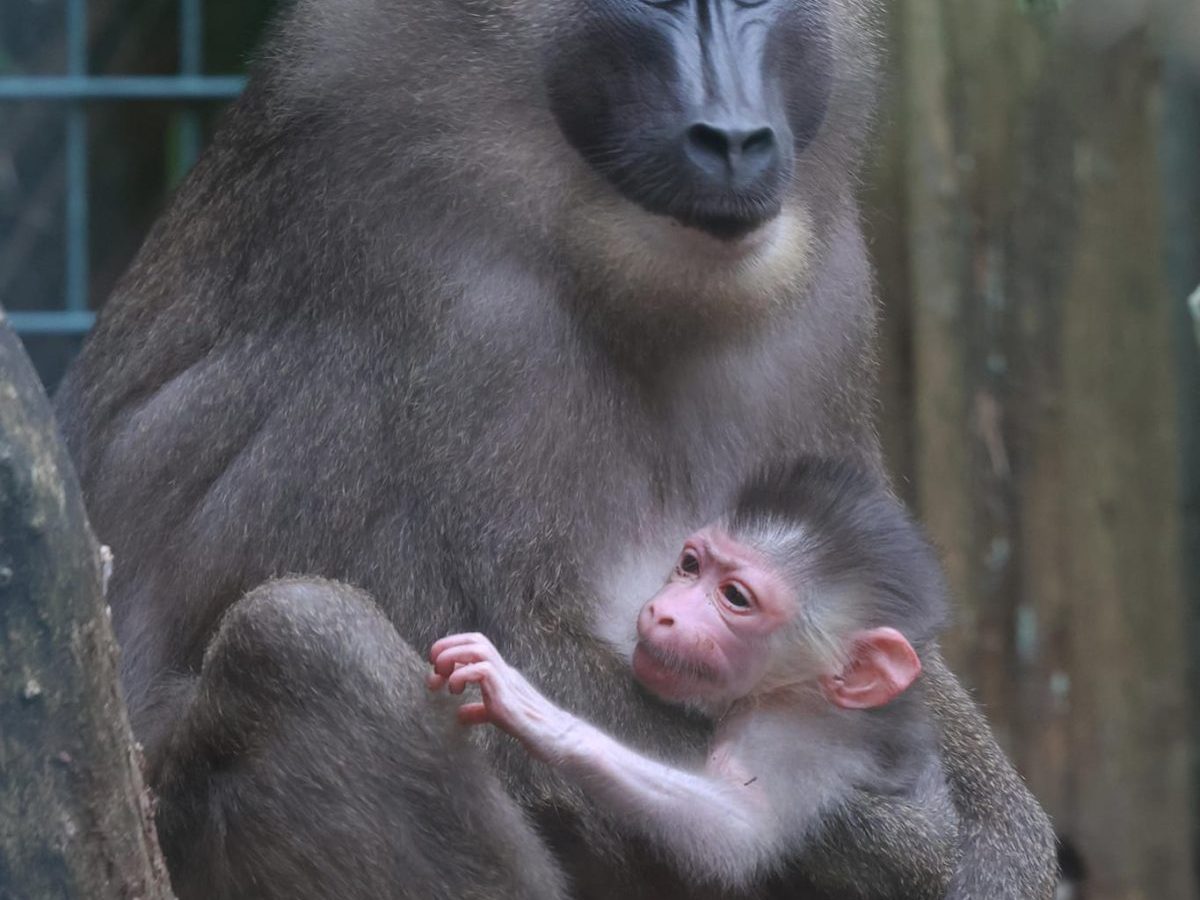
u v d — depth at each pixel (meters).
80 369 11.42
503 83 9.86
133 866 7.39
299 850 9.23
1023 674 14.38
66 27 18.66
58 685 7.04
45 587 6.97
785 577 9.91
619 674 9.86
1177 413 14.80
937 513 14.27
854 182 10.95
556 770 9.62
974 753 11.39
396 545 9.82
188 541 10.41
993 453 14.34
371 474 9.91
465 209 9.86
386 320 9.95
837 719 10.03
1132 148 14.45
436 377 9.80
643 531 10.20
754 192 9.62
